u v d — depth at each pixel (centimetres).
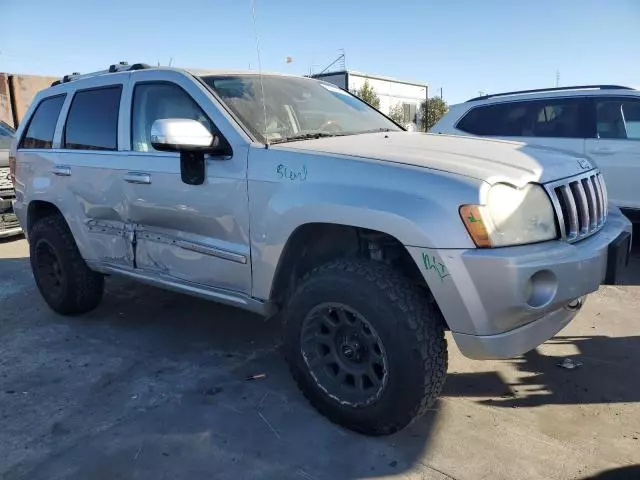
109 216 403
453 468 264
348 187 273
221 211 325
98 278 461
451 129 710
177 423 308
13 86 1628
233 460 275
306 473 264
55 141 454
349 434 294
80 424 310
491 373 355
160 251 371
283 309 333
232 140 322
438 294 253
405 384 265
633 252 636
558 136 651
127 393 343
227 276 332
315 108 390
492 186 251
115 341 423
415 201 254
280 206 295
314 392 302
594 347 389
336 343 293
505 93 696
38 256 474
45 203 470
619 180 623
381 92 2728
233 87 362
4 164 761
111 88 411
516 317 251
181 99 357
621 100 622
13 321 471
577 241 280
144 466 272
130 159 380
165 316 471
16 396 342
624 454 271
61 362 389
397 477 259
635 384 338
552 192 270
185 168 336
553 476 256
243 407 323
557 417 305
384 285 265
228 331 437
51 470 271
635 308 461
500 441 284
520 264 243
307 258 317
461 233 245
